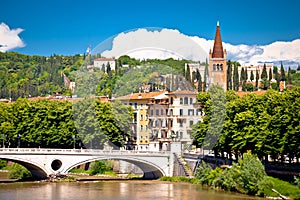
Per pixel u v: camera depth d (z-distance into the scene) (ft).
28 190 338.13
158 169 417.90
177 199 299.79
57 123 464.65
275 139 328.70
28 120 463.42
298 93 336.90
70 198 302.45
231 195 314.76
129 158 409.49
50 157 398.01
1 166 552.82
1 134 466.29
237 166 337.72
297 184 303.68
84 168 511.81
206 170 371.15
